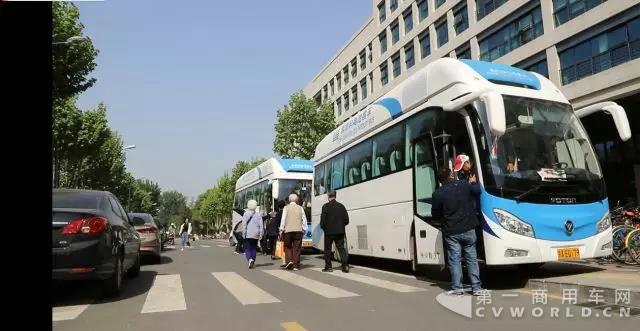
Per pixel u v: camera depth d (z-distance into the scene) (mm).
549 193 8062
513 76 9195
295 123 40812
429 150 9609
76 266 7051
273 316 6422
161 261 16531
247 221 13625
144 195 89000
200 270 12859
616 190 24734
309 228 19734
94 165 45000
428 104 9820
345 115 58625
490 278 9469
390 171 11344
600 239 8281
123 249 8766
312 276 10992
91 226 7320
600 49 23281
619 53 22312
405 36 43656
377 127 12305
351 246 13609
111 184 51406
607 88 22688
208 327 5859
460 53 34906
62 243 7020
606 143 25359
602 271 9273
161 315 6645
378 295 7961
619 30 22328
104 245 7438
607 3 22797
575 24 24516
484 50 32219
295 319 6199
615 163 24875
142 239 14852
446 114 9125
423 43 40844
